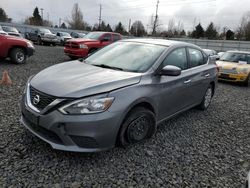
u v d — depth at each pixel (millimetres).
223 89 9133
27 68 9336
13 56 9922
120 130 3211
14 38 9953
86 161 3123
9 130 3732
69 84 3043
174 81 4035
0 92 5691
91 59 4371
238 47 39094
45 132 2988
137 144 3711
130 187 2750
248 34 53656
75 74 3414
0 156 3051
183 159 3457
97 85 3016
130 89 3201
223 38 65938
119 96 3043
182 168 3230
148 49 4188
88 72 3514
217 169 3307
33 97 3119
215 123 5090
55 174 2820
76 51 11969
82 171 2922
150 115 3572
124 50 4320
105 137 2941
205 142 4102
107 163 3137
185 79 4379
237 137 4473
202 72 5047
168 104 4016
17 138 3510
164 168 3182
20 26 43312
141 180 2889
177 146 3826
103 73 3477
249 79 10211
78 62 4258
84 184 2713
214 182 3014
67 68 3756
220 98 7457
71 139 2854
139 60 3912
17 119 4164
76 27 66625
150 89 3488
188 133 4402
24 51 10336
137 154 3430
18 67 9391
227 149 3934
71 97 2830
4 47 9547
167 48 4188
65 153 3232
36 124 2984
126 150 3494
